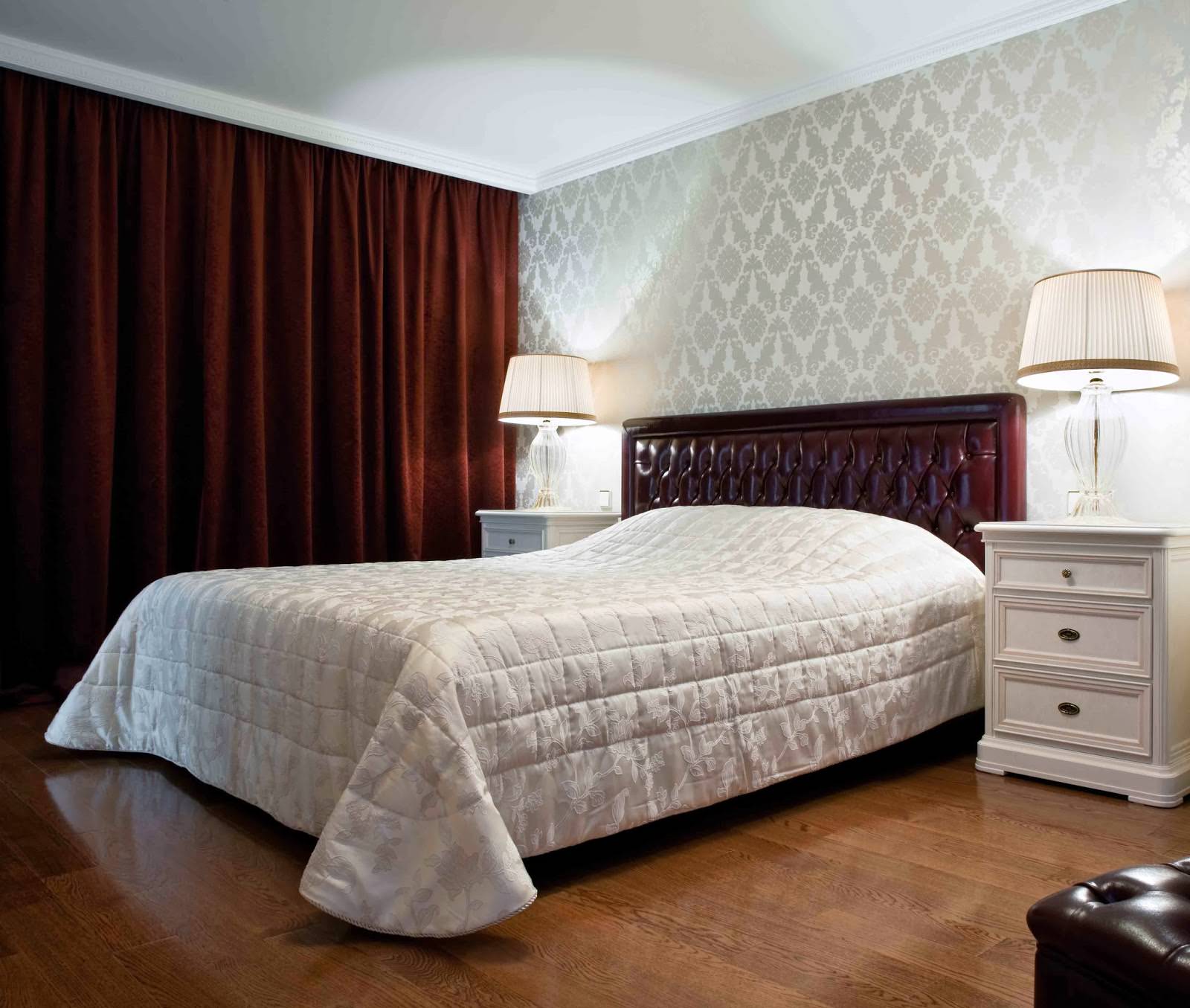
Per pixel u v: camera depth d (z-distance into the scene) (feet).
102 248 13.00
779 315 13.57
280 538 14.65
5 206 12.33
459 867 5.65
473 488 17.03
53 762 9.70
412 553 15.88
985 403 11.12
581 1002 5.03
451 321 16.57
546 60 12.53
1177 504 10.07
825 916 6.09
